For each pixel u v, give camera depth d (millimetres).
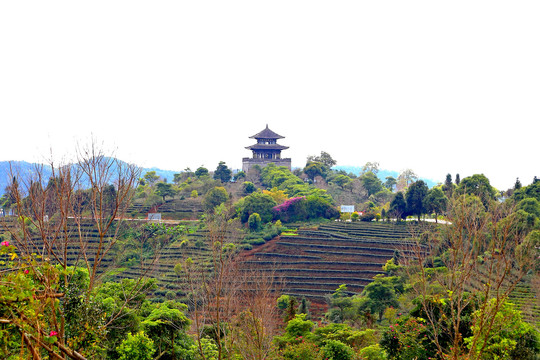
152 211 118875
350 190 171500
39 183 19203
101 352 27734
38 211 18922
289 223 119875
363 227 112812
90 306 20734
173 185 160250
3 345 12109
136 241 52531
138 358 28719
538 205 83938
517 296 41594
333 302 67625
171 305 36281
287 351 36875
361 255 96750
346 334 42781
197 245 76562
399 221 115000
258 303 26703
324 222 120875
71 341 17891
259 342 24859
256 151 191375
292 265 93875
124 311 30547
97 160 20328
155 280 35031
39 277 13344
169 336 33531
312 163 184875
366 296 66250
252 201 118812
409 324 33469
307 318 61781
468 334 30750
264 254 98062
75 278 23484
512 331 28359
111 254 50594
